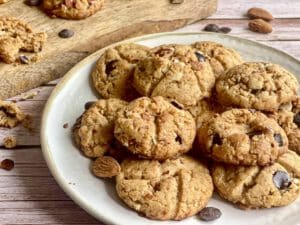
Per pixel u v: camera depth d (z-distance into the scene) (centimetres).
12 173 35
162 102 34
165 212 31
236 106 35
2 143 37
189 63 37
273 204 32
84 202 32
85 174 33
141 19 44
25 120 38
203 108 36
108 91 38
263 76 36
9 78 39
